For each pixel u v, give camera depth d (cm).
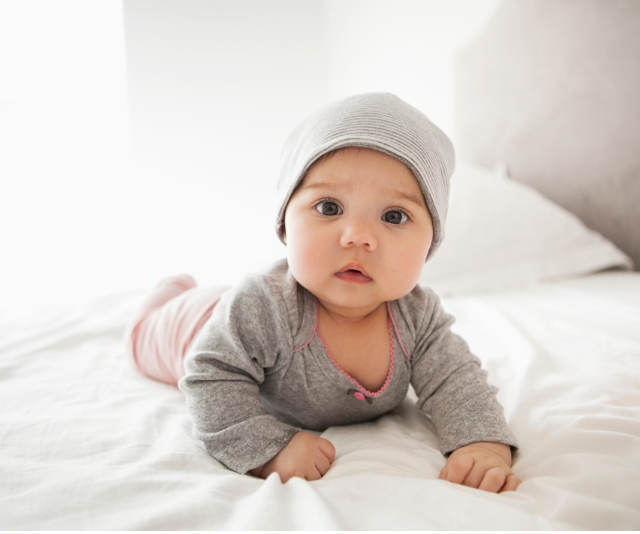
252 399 80
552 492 62
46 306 172
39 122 268
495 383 101
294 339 85
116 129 277
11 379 107
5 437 77
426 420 92
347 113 83
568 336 123
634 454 69
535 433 82
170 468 69
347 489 64
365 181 79
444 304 163
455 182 210
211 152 288
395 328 90
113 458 72
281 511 57
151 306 127
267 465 73
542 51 230
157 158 281
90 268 276
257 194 296
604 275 191
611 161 214
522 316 143
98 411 90
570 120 224
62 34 268
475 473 69
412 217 82
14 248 266
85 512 59
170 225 285
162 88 280
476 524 55
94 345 133
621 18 206
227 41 289
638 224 209
